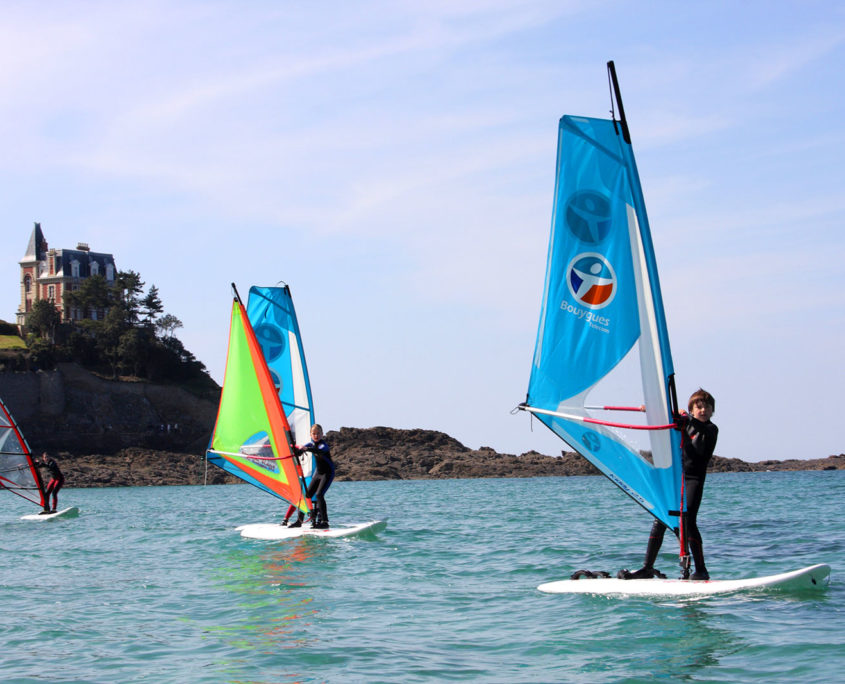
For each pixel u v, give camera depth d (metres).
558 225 10.27
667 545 16.39
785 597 9.88
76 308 121.19
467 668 7.61
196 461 99.81
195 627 9.47
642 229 9.91
